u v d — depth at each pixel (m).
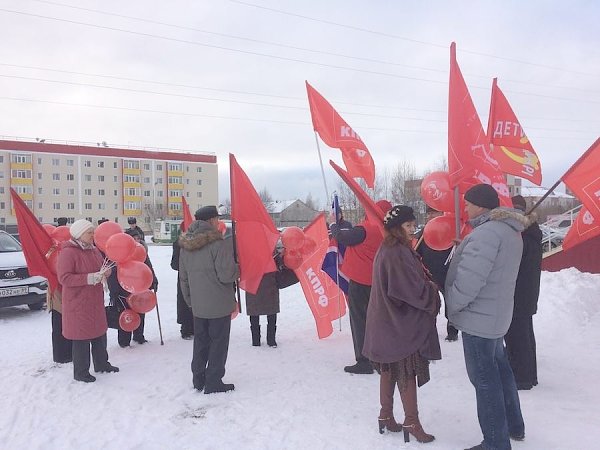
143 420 4.16
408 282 3.45
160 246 37.91
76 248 5.11
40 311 9.77
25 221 5.63
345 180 3.88
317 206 70.88
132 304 6.11
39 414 4.32
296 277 6.63
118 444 3.75
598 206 4.27
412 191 32.69
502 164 5.35
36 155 61.50
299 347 6.47
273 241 5.02
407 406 3.62
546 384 4.79
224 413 4.28
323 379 5.13
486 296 3.33
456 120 4.37
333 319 6.87
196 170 71.94
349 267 5.25
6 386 5.04
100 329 5.20
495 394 3.33
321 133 6.24
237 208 4.84
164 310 9.44
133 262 5.40
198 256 4.71
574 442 3.56
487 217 3.42
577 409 4.15
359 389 4.82
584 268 11.43
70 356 5.94
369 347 3.64
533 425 3.86
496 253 3.26
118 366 5.68
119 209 66.31
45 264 5.77
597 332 6.71
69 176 63.25
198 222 4.87
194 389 4.88
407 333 3.52
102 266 5.30
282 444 3.67
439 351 3.59
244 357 5.99
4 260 8.93
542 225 14.54
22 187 60.44
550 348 6.08
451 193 4.52
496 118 5.24
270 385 4.97
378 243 5.07
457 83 4.41
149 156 68.44
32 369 5.64
